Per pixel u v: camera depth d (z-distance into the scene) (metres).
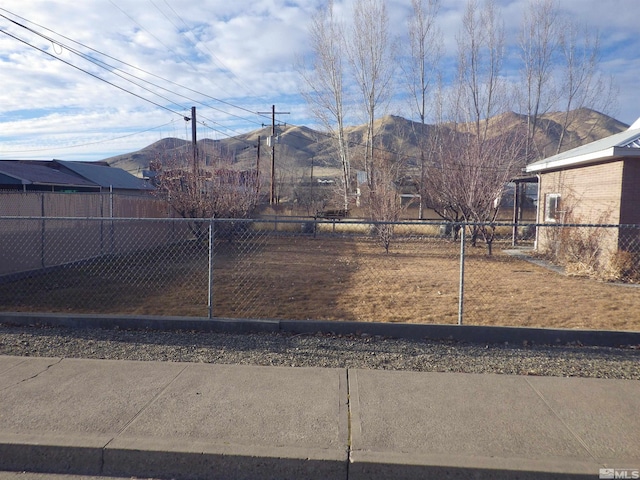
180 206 18.69
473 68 35.75
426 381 5.16
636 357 6.06
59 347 6.27
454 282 11.55
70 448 3.81
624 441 3.94
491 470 3.55
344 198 37.56
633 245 13.05
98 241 15.47
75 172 23.95
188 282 11.35
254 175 24.48
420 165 35.56
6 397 4.69
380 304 9.09
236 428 4.10
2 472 3.76
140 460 3.77
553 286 11.10
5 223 11.60
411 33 37.84
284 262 15.22
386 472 3.61
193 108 24.36
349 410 4.45
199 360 5.83
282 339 6.67
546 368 5.66
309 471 3.65
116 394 4.77
